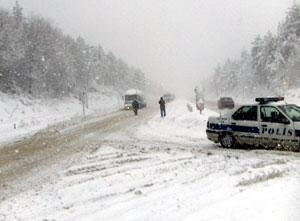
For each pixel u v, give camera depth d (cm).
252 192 388
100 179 527
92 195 432
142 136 1239
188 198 384
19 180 586
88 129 1664
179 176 512
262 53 5631
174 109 2788
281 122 693
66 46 5734
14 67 3812
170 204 365
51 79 4650
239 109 810
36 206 400
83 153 864
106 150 873
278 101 757
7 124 2248
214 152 771
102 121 2220
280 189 392
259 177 452
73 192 455
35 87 4406
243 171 521
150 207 360
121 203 385
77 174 590
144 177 522
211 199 372
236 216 307
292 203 333
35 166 718
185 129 1391
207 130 889
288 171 502
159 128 1534
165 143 1004
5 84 3816
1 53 3553
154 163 650
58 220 339
